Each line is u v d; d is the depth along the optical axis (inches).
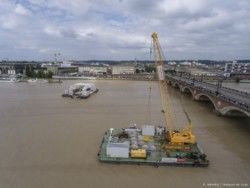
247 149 3250.5
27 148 3169.3
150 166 2743.6
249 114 3725.4
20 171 2608.3
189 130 3238.2
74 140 3440.0
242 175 2591.0
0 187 2322.8
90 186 2346.2
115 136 3417.8
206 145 3361.2
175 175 2571.4
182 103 6525.6
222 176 2564.0
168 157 2819.9
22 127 4047.7
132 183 2404.0
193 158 2817.4
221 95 5083.7
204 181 2465.6
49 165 2736.2
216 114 5137.8
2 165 2728.8
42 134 3693.4
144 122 4414.4
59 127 4050.2
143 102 6432.1
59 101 6525.6
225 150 3206.2
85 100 6737.2
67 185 2361.0
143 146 3073.3
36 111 5231.3
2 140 3442.4
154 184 2391.7
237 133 3885.3
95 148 3169.3
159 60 3821.4
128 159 2797.7
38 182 2409.0
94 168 2682.1
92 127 4057.6
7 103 6122.1
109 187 2330.2
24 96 7342.5
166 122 4168.3
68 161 2824.8
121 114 5009.8
